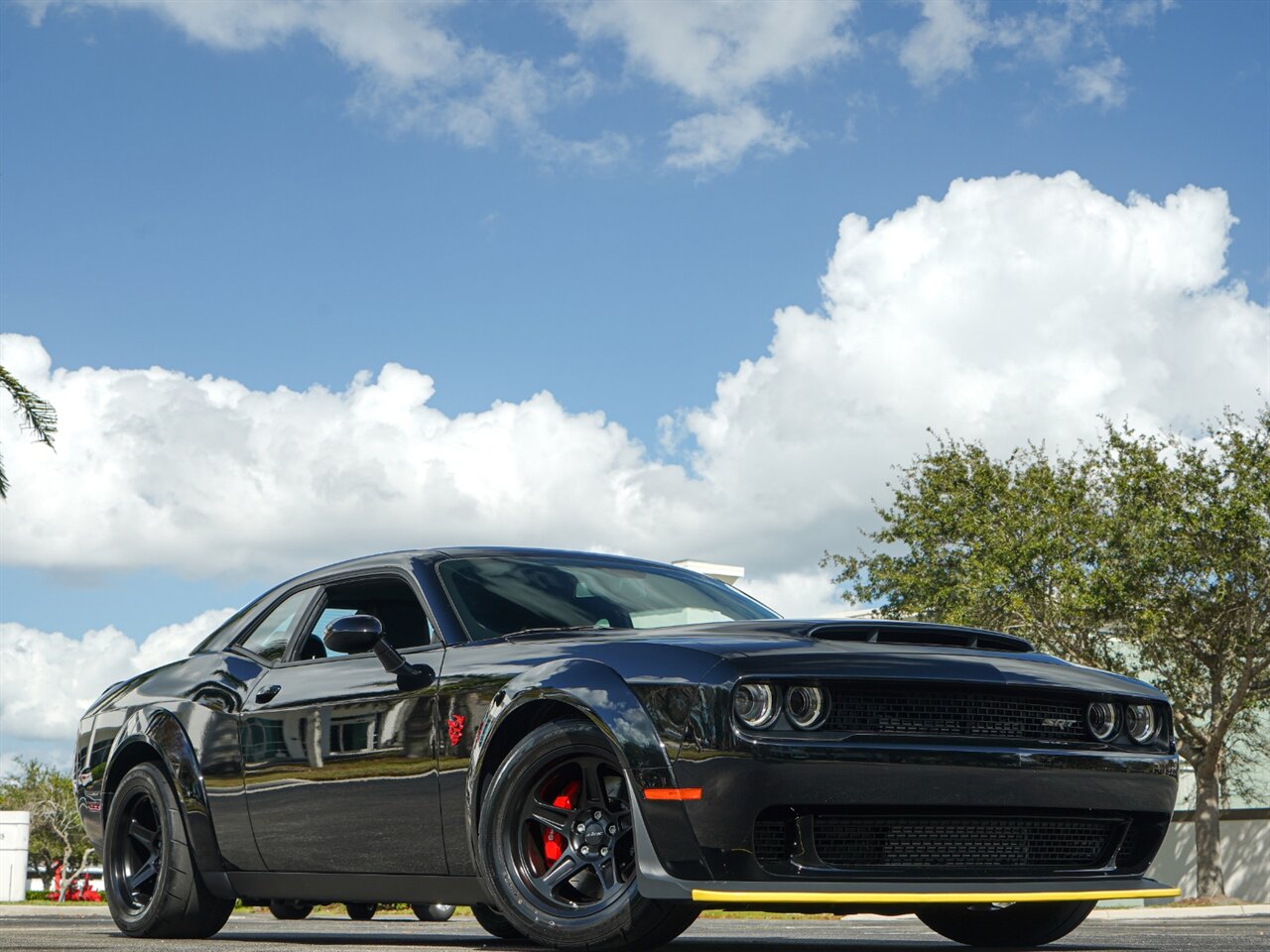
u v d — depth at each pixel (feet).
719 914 58.49
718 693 11.43
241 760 15.97
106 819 18.12
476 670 13.32
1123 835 13.05
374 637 13.71
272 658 16.44
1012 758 12.12
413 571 15.21
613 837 12.09
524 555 15.78
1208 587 80.23
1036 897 12.09
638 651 12.14
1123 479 82.28
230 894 16.38
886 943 16.01
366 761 14.21
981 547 86.53
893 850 11.99
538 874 12.47
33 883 224.33
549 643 13.12
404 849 13.80
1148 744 13.29
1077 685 12.73
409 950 13.91
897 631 12.91
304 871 15.20
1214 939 17.93
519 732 12.94
